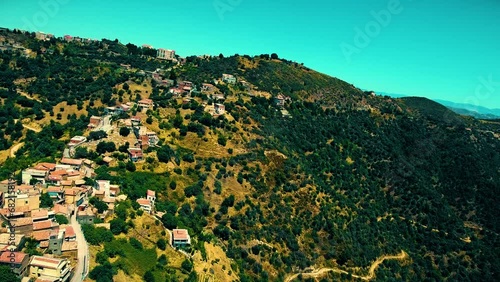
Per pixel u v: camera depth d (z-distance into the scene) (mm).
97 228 123625
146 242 133000
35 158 190250
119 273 109875
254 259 166625
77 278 101000
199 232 158375
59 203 137125
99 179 161625
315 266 183000
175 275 125125
